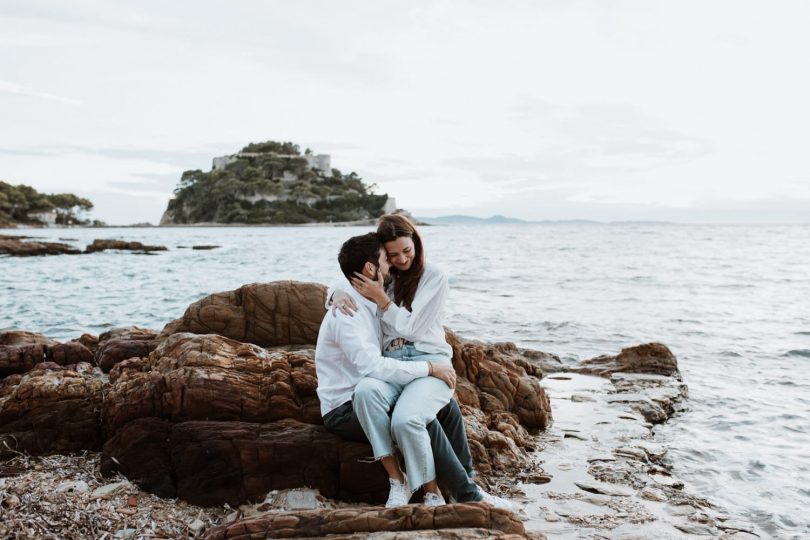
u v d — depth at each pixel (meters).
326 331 3.95
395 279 4.11
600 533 3.85
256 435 4.09
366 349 3.81
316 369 4.11
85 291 19.06
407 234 3.95
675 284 21.34
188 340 4.85
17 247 40.22
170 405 4.26
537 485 4.64
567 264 31.44
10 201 145.75
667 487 4.69
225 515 3.88
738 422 6.55
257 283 6.31
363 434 3.96
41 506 3.74
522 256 39.06
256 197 172.38
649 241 66.94
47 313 14.30
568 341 11.31
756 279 23.17
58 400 4.68
